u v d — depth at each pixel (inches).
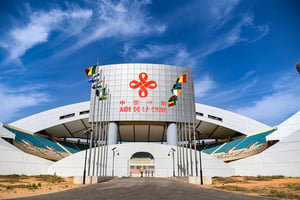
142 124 2716.5
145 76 2667.3
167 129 2583.7
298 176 1551.4
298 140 1625.2
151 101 2583.7
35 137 2741.1
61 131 3139.8
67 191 695.1
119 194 613.3
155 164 2117.4
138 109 2549.2
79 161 1979.6
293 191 697.0
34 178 1380.4
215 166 1987.0
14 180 1194.0
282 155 1668.3
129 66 2701.8
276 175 1654.8
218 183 1141.1
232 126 2933.1
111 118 2529.5
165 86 2659.9
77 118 2849.4
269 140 2092.8
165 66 2743.6
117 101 2578.7
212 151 3070.9
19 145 2146.9
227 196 578.6
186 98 2672.2
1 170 1596.9
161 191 700.7
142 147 2159.2
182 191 704.4
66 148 2989.7
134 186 899.4
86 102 2940.5
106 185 959.0
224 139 3400.6
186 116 2603.3
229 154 2613.2
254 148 2331.4
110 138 2482.8
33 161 1796.3
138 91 2605.8
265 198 540.4
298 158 1583.4
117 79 2655.0
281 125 2096.5
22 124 2837.1
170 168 2102.6
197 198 538.6
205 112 2938.0
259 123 2974.9
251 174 1815.9
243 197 558.3
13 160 1676.9
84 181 1064.8
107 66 2723.9
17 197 547.2
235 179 1470.2
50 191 698.2
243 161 1899.6
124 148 2142.0
